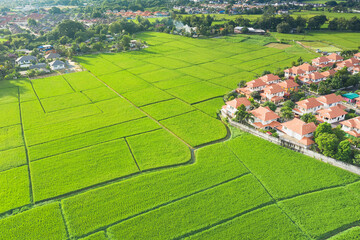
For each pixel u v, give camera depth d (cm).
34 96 15438
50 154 10188
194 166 9238
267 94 13888
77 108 13838
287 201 7700
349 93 13575
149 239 6756
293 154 9600
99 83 17262
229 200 7812
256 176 8688
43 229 7112
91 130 11738
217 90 15438
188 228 7006
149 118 12631
